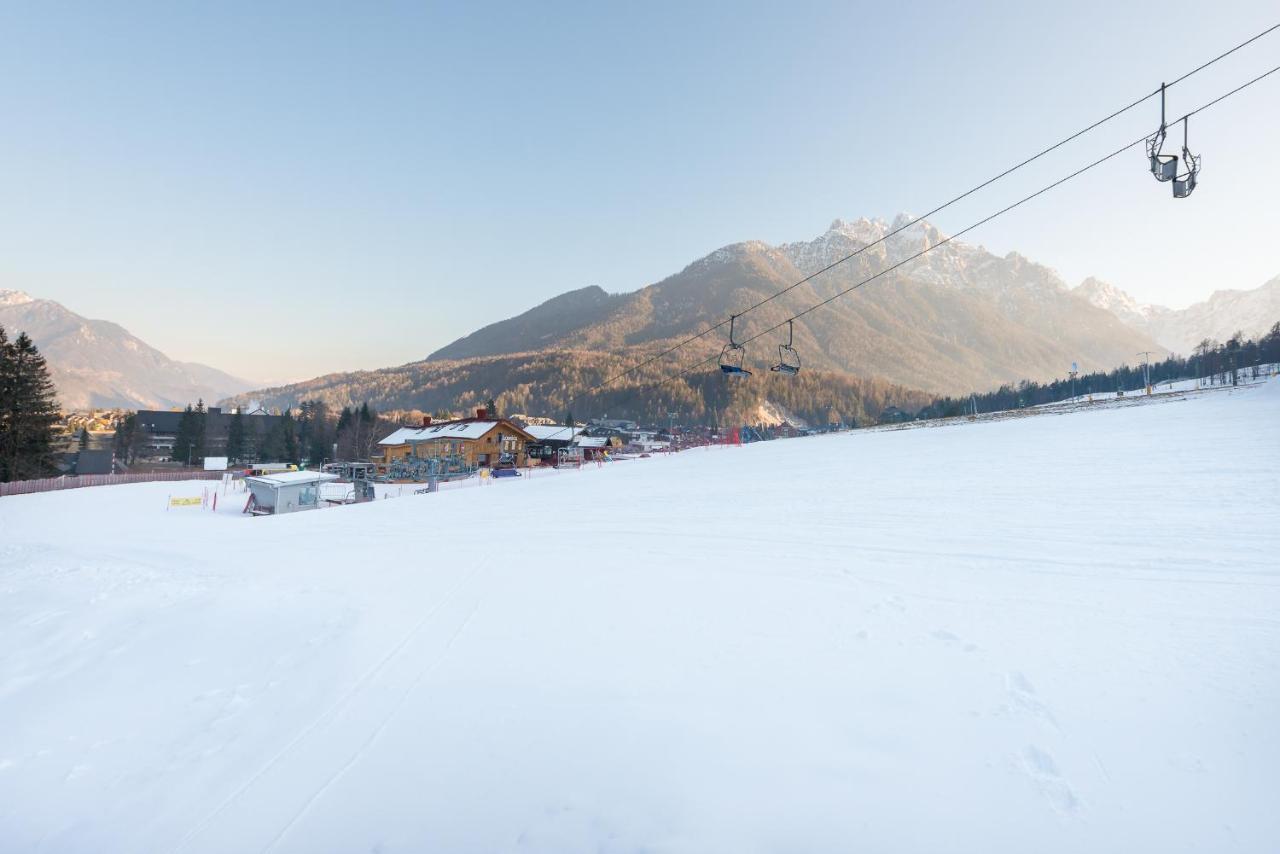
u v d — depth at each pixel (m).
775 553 9.80
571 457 68.56
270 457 91.94
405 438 70.06
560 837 3.43
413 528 16.81
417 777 4.10
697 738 4.28
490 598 8.20
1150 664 4.86
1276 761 3.55
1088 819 3.26
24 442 45.03
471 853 3.37
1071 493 12.95
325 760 4.43
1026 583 7.20
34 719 5.46
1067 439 24.62
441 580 9.58
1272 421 22.89
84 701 5.80
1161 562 7.62
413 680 5.63
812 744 4.11
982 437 30.66
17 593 10.68
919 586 7.40
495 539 13.44
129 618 8.50
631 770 3.97
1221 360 122.19
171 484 51.19
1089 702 4.37
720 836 3.33
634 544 11.50
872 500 14.64
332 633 7.26
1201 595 6.35
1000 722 4.21
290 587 9.99
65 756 4.82
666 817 3.51
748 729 4.35
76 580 11.67
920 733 4.15
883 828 3.31
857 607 6.75
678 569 9.12
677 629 6.43
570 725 4.58
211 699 5.73
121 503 37.00
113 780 4.44
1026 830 3.22
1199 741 3.81
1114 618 5.89
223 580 11.07
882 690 4.78
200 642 7.31
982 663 5.11
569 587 8.47
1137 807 3.31
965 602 6.67
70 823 3.97
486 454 61.66
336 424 115.12
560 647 6.15
